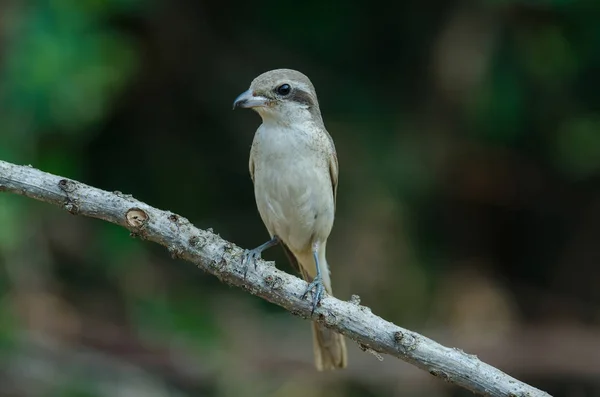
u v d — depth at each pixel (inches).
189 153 538.0
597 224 565.9
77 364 442.0
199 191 536.4
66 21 450.0
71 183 231.0
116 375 442.3
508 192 558.6
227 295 505.4
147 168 529.7
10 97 442.9
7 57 441.4
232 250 241.1
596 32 523.5
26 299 453.7
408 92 547.8
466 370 225.8
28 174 230.4
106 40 460.1
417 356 228.8
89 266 483.2
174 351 460.8
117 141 524.4
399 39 550.6
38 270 462.3
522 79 530.0
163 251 507.5
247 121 539.8
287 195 300.4
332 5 547.2
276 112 299.0
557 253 573.0
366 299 513.0
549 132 549.3
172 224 235.9
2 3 442.6
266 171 301.0
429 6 539.8
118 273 485.1
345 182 522.9
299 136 299.0
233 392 449.7
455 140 540.7
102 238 485.1
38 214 464.4
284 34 547.8
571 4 510.0
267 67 544.4
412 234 532.7
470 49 523.8
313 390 462.0
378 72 551.5
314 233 309.4
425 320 522.9
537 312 562.9
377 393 467.8
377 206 521.7
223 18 540.7
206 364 457.1
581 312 558.6
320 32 549.3
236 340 477.1
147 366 451.5
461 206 557.9
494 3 516.1
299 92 301.3
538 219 571.2
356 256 515.5
